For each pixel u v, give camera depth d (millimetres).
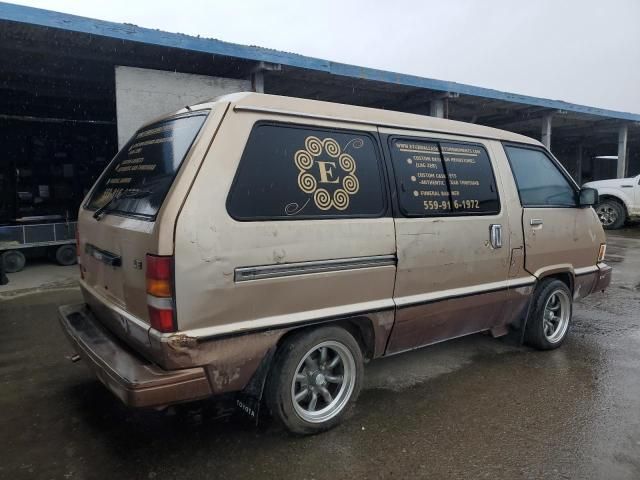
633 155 24312
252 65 7535
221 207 2484
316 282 2809
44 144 10875
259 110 2703
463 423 3129
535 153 4309
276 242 2641
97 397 3490
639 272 8031
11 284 6910
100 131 11695
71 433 3008
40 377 3834
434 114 10047
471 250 3607
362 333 3191
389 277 3137
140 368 2451
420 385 3695
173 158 2654
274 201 2680
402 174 3268
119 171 3324
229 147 2564
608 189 13867
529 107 11961
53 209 10023
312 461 2719
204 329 2449
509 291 3932
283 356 2770
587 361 4184
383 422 3141
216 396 2930
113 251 2830
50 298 6191
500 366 4066
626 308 5914
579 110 12648
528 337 4340
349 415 3225
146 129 3367
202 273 2410
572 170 21156
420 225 3287
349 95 10055
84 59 7230
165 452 2807
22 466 2666
